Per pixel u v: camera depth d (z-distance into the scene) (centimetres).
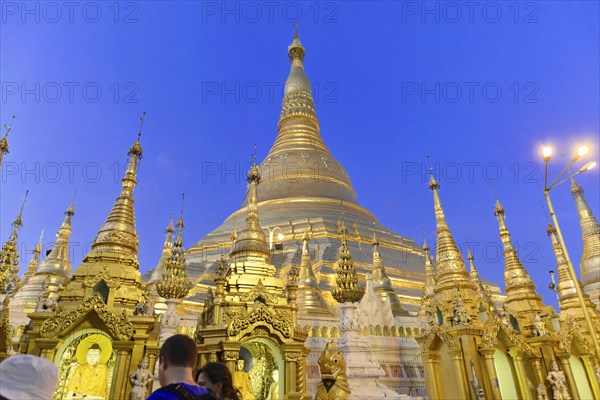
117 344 1448
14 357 482
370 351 1633
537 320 2184
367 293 2731
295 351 1455
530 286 2452
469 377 1766
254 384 1555
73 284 1620
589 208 3572
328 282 4122
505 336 1944
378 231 5516
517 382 1909
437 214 2475
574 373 2244
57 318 1430
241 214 5834
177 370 525
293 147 6606
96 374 1482
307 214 5475
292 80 7544
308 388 2123
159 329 1616
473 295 2131
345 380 1392
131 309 1598
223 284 1633
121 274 1714
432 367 1905
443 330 1905
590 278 3300
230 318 1466
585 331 2464
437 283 2258
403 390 2423
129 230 1942
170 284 1677
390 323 2706
